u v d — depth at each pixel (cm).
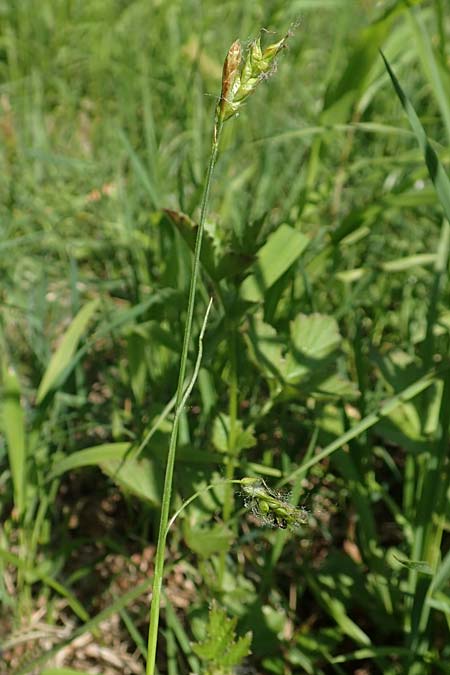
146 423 47
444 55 48
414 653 40
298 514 30
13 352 58
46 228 68
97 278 63
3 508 50
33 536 45
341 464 45
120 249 65
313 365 41
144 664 45
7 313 60
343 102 52
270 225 64
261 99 84
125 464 42
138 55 94
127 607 47
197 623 42
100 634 45
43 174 78
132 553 50
